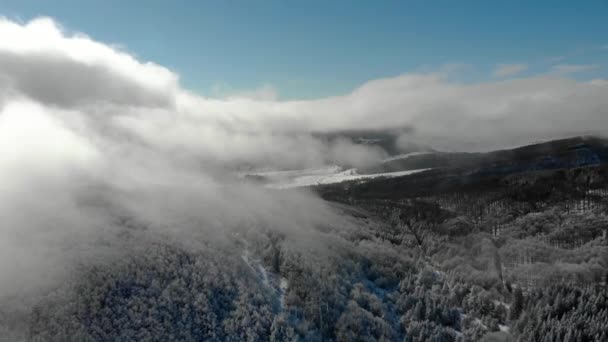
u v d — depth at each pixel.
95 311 131.88
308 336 144.88
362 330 151.12
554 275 194.12
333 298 160.50
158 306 141.00
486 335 157.88
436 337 154.75
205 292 150.50
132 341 127.88
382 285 183.25
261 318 144.62
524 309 167.62
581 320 155.25
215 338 136.75
